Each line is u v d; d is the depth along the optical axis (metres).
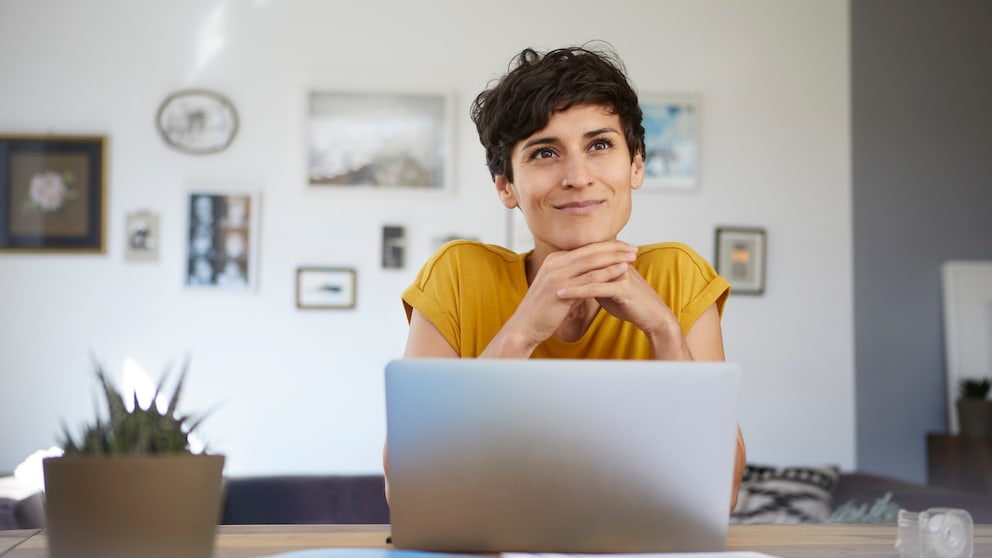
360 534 1.13
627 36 4.41
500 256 1.51
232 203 4.21
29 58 4.18
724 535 0.91
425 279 1.47
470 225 4.29
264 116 4.25
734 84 4.46
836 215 4.49
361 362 4.22
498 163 1.41
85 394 4.11
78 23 4.21
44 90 4.18
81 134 4.18
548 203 1.32
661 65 4.43
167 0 4.24
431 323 1.44
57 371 4.11
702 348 1.42
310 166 4.25
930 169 4.58
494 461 0.89
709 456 0.90
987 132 4.62
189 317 4.17
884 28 4.59
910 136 4.57
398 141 4.29
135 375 4.13
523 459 0.89
